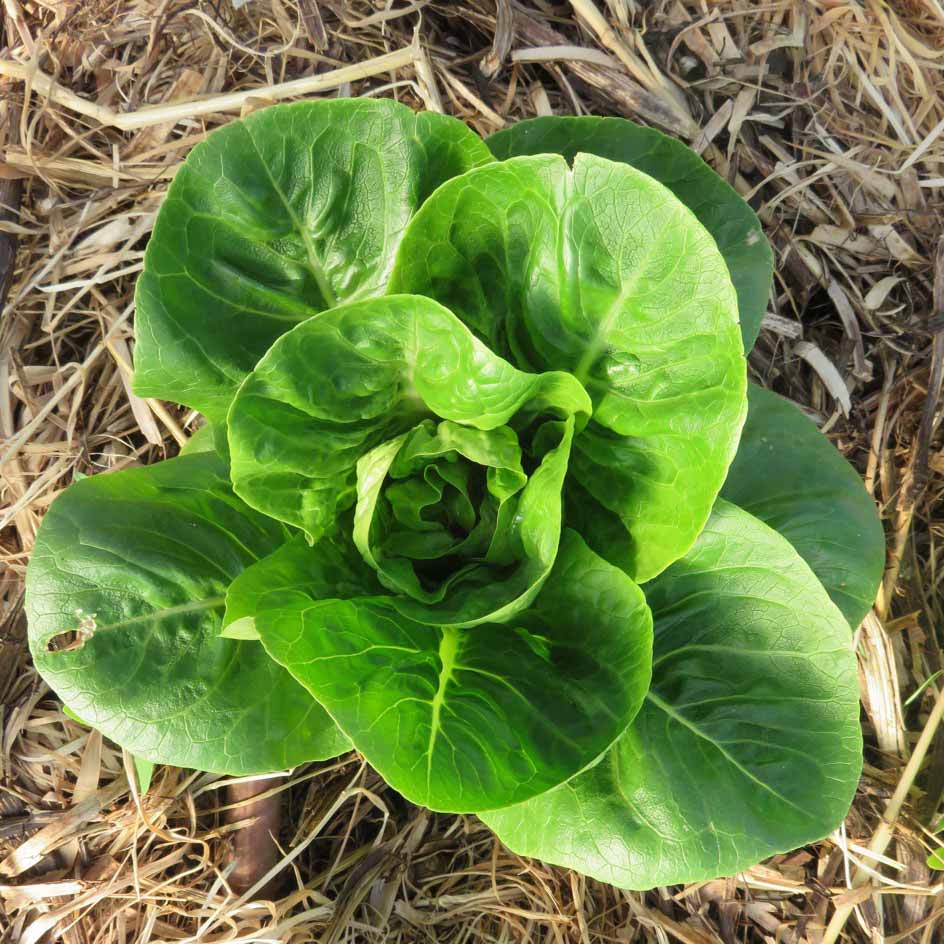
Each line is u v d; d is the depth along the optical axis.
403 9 0.48
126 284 0.49
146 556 0.37
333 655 0.34
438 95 0.48
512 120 0.49
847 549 0.41
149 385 0.37
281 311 0.38
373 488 0.36
